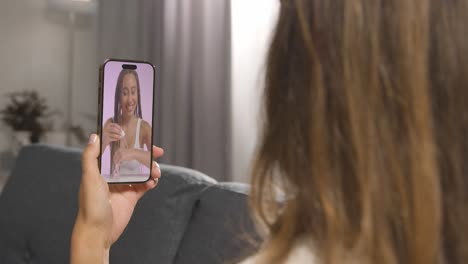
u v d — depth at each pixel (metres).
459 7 0.44
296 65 0.46
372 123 0.42
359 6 0.44
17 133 4.40
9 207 2.00
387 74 0.43
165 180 1.47
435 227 0.41
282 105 0.47
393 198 0.42
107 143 0.91
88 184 0.80
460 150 0.43
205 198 1.36
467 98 0.44
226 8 3.34
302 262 0.45
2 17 4.42
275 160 0.48
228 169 3.33
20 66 4.48
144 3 3.80
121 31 4.02
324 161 0.44
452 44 0.44
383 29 0.44
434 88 0.44
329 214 0.43
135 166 0.93
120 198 0.92
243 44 3.29
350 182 0.43
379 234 0.42
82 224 0.79
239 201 1.28
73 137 4.64
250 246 1.07
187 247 1.32
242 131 3.32
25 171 2.06
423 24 0.43
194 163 3.52
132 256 1.40
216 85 3.43
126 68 0.94
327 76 0.45
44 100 4.56
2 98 4.45
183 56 3.57
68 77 4.62
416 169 0.41
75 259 0.78
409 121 0.42
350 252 0.43
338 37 0.44
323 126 0.44
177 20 3.61
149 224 1.41
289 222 0.46
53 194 1.84
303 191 0.45
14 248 1.89
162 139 3.67
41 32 4.53
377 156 0.42
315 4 0.46
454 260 0.44
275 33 0.48
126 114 0.93
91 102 4.68
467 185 0.43
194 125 3.52
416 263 0.41
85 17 4.63
